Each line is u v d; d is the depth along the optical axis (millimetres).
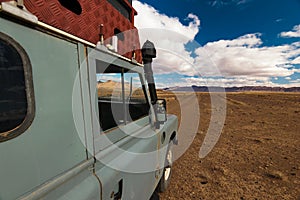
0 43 785
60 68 1092
